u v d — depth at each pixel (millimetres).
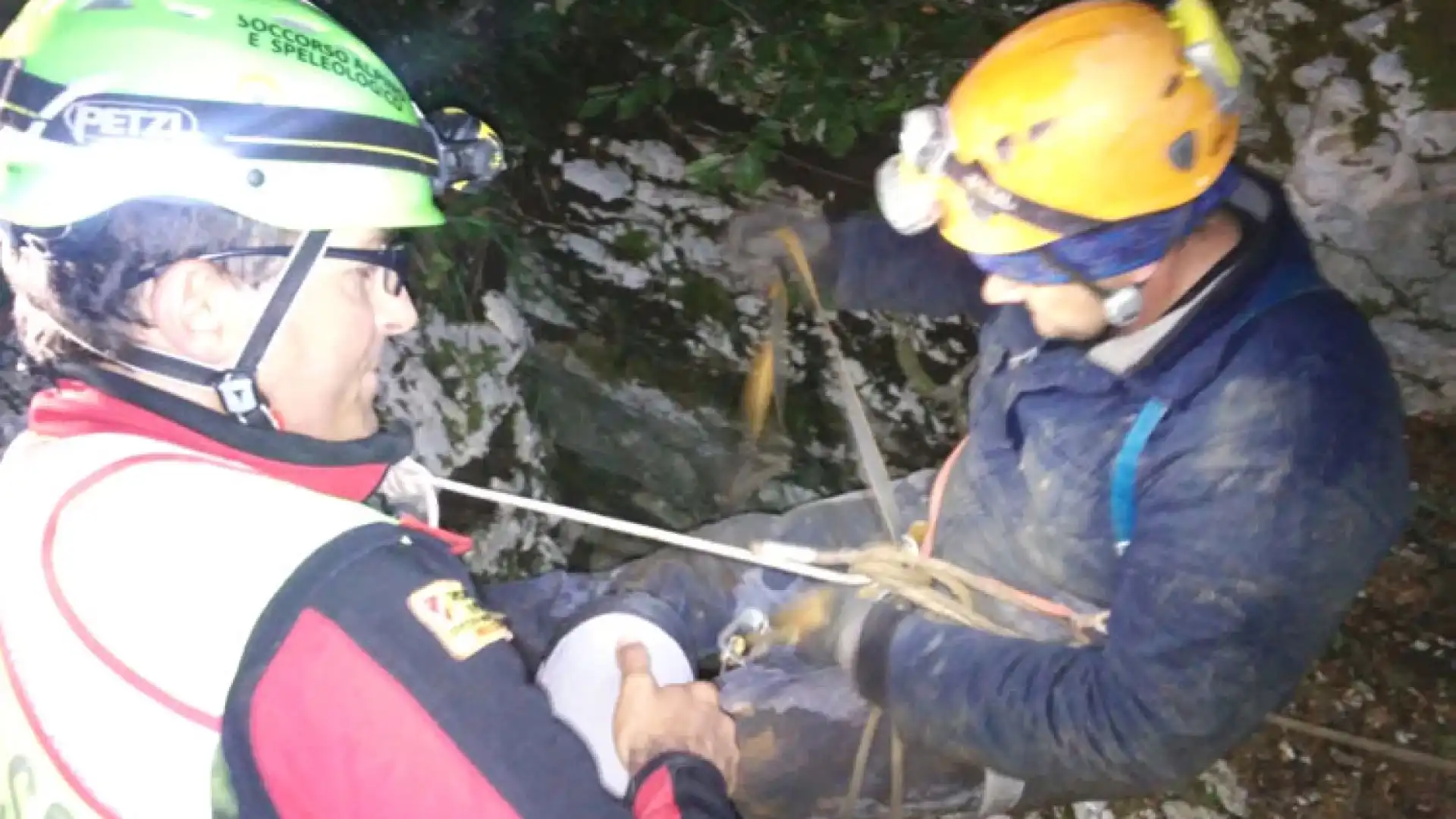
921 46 2617
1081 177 1084
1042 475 1360
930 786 1483
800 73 2564
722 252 2855
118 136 779
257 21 846
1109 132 1069
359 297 875
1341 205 2529
